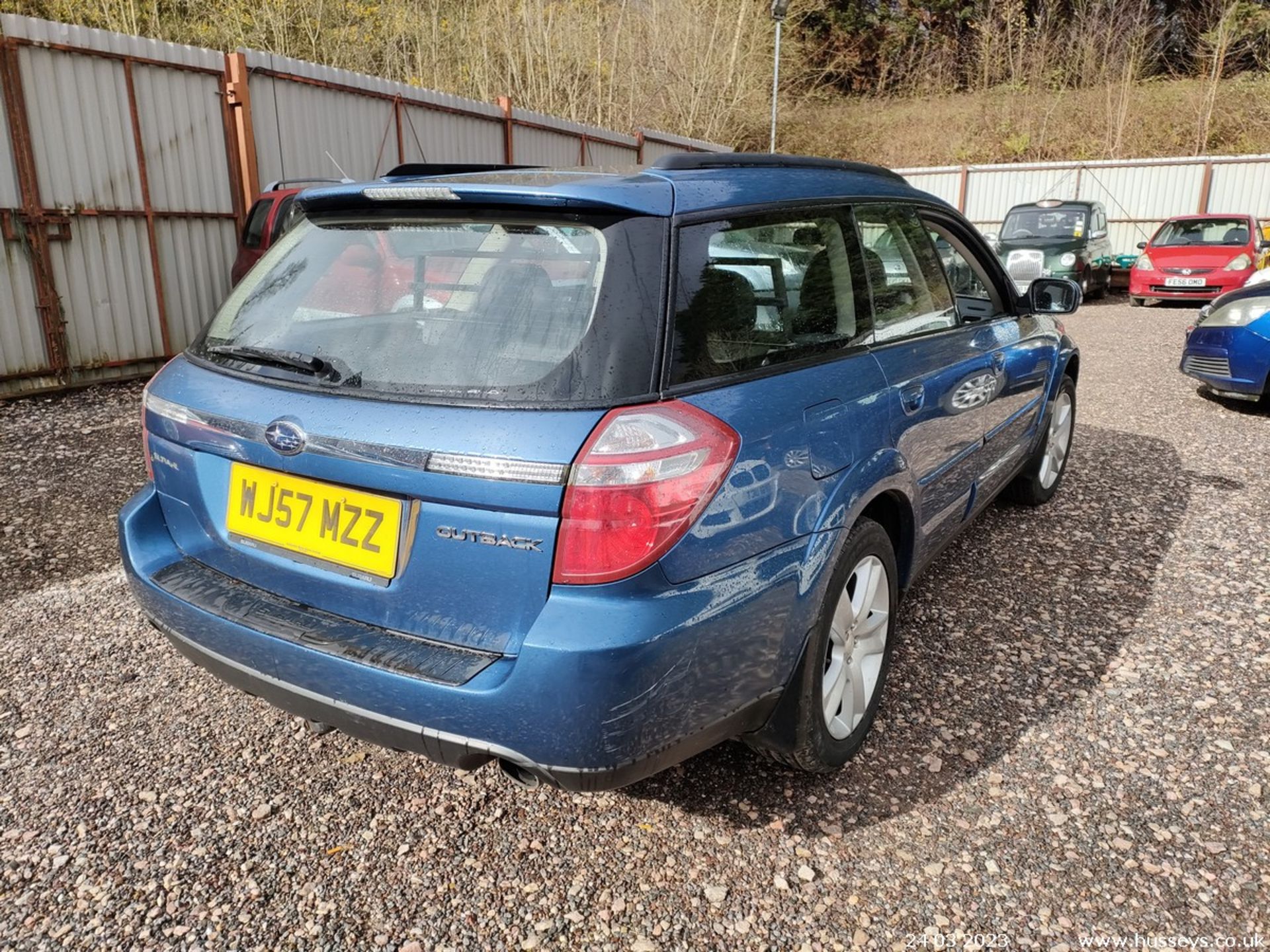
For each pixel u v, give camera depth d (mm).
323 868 2125
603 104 21422
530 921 1962
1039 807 2314
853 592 2424
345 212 2293
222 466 2154
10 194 7172
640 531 1693
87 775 2461
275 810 2328
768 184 2371
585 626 1682
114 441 5965
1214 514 4480
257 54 9172
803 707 2158
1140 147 25234
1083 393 7723
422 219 2125
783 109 28422
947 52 31844
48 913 1981
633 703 1719
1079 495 4809
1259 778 2420
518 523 1714
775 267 2242
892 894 2031
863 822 2264
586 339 1805
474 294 1959
